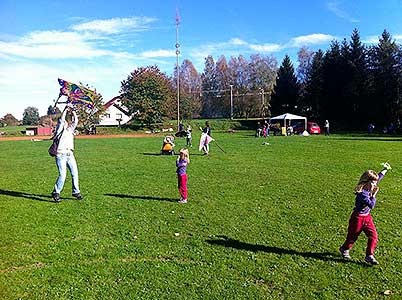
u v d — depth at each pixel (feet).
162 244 26.68
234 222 31.81
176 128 229.66
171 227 30.53
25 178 54.65
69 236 28.37
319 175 54.95
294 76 240.53
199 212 34.99
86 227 30.53
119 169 62.90
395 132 177.06
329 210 35.42
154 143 126.11
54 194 39.45
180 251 25.40
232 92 350.64
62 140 39.37
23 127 286.25
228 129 224.12
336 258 24.31
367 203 23.16
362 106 204.64
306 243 26.84
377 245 26.37
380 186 46.52
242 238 27.86
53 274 22.04
